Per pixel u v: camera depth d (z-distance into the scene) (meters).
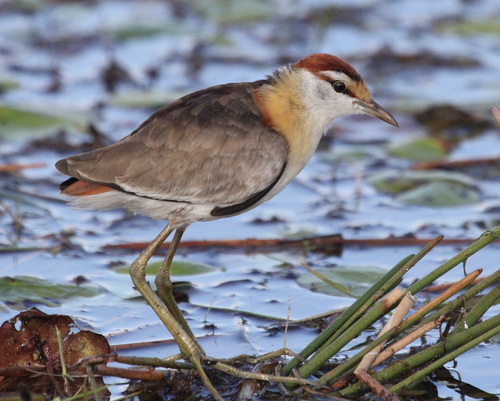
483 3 19.83
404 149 13.29
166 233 8.38
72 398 6.97
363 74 16.05
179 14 18.66
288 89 8.63
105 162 8.06
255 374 7.41
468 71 16.30
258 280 9.67
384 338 7.20
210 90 8.62
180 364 7.54
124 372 7.39
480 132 14.24
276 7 19.16
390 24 18.42
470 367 7.88
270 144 8.40
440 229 10.88
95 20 18.14
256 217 11.40
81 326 8.50
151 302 8.10
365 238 10.66
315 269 9.82
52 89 14.94
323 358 7.30
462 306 7.48
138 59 16.52
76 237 10.59
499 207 11.52
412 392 7.37
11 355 7.58
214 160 8.25
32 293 9.06
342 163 13.12
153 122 8.29
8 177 12.10
